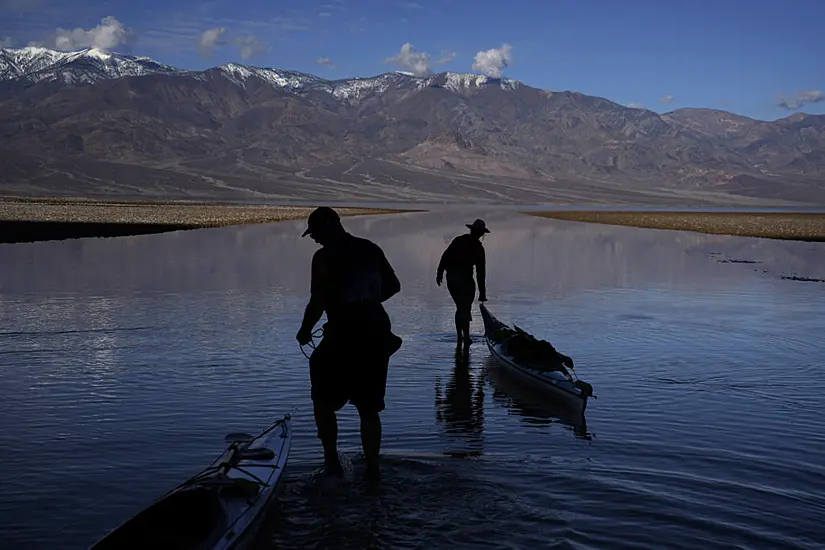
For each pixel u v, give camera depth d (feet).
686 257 96.63
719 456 21.02
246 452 18.86
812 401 27.12
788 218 291.79
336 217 20.24
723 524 16.67
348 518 16.84
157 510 14.92
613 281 66.44
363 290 19.76
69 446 21.68
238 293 54.80
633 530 16.38
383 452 21.26
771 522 16.81
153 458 20.77
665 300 54.24
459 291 37.17
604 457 20.90
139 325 41.45
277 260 81.82
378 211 310.65
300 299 51.83
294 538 15.98
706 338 39.60
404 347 37.22
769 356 35.12
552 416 25.05
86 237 115.34
